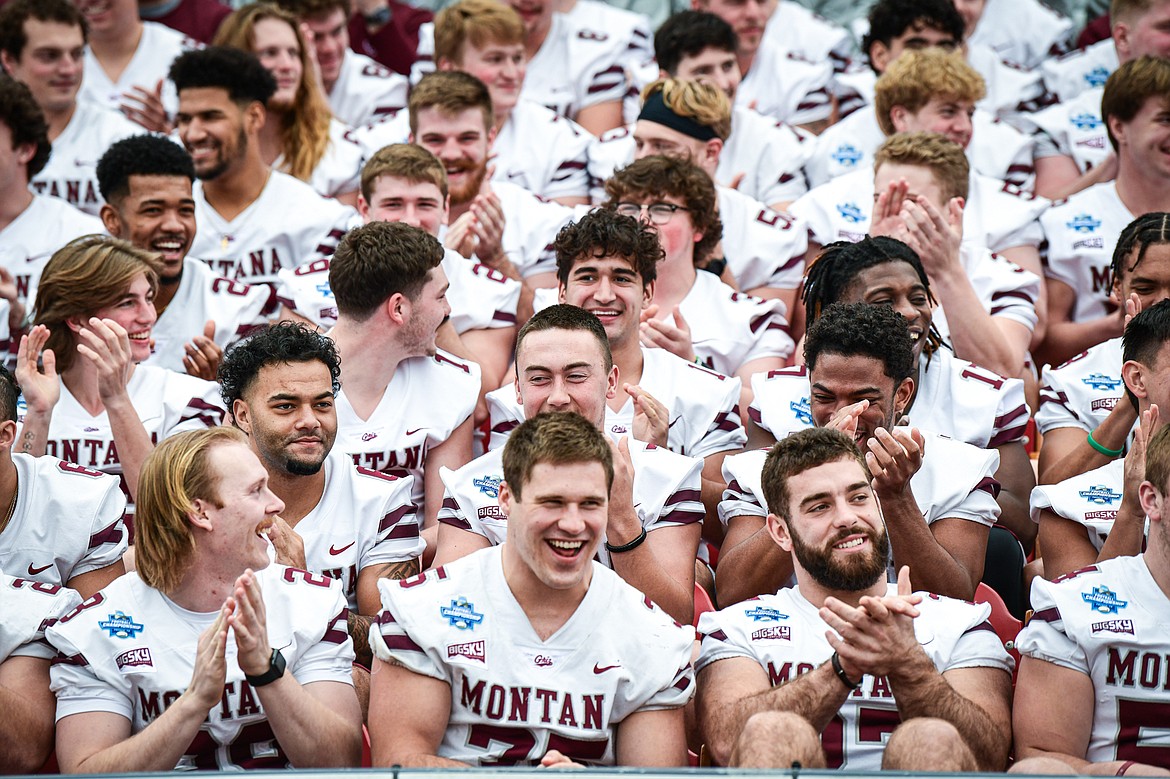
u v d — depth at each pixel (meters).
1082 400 8.47
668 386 8.21
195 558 6.07
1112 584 6.29
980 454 7.39
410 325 8.00
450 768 5.12
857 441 7.12
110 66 12.95
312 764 5.81
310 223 10.48
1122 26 11.94
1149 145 10.31
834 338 7.08
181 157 9.30
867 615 5.78
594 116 13.20
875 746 6.15
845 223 10.80
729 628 6.36
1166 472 6.14
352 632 6.81
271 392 6.94
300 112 11.41
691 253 9.60
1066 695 6.18
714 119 10.56
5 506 6.79
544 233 10.70
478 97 10.44
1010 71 13.34
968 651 6.29
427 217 9.45
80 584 6.88
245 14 11.34
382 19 14.41
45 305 7.97
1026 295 9.81
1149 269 8.34
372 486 7.34
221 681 5.65
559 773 5.05
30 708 6.03
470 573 6.08
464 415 8.16
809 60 13.91
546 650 5.97
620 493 6.72
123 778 5.07
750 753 5.49
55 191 11.53
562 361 6.98
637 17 13.91
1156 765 6.11
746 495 7.35
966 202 10.27
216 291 9.47
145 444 7.56
